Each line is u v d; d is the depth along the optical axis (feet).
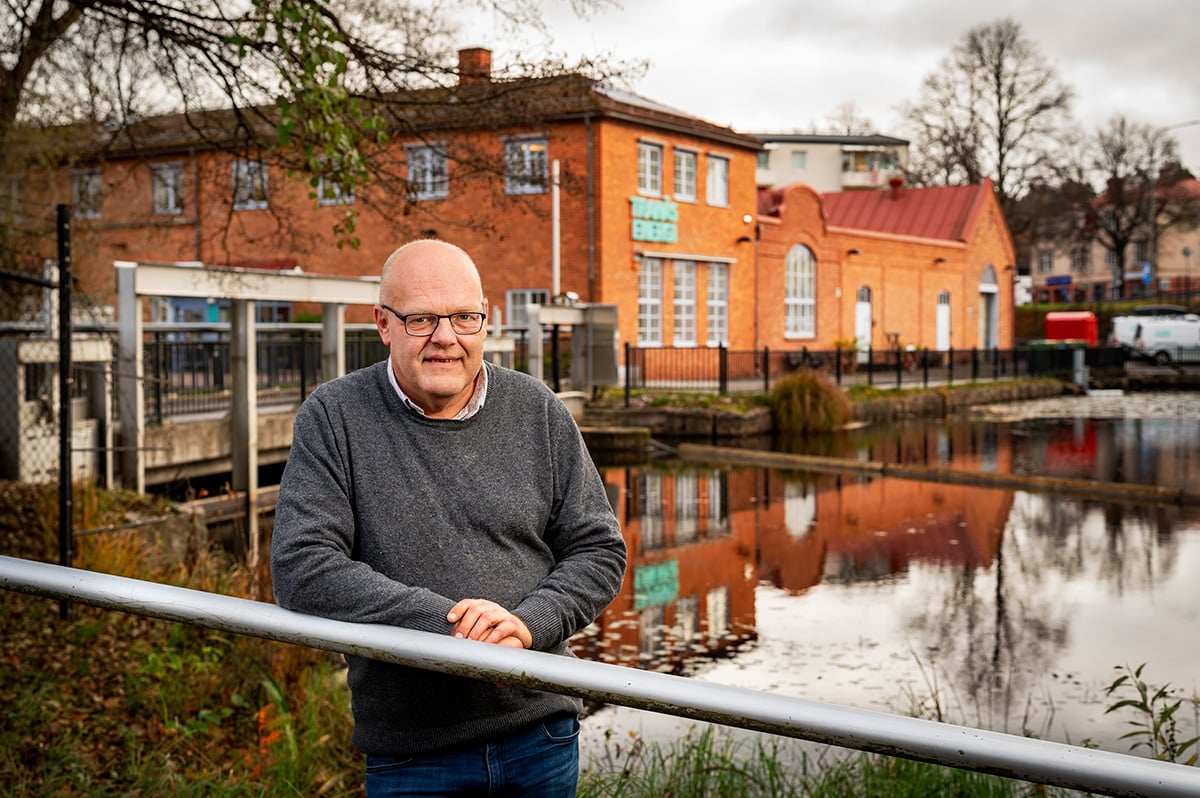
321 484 7.45
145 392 44.70
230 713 17.99
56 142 34.01
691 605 30.73
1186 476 58.23
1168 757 15.03
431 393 7.54
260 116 23.52
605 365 78.23
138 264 38.42
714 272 105.81
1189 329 158.71
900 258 134.10
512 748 7.77
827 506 49.11
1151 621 29.01
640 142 95.20
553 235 88.12
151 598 6.59
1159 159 211.41
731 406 80.69
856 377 111.55
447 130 25.53
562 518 8.02
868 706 22.15
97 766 15.48
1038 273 297.53
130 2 22.25
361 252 91.97
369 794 7.86
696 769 15.07
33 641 19.95
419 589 7.04
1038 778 4.73
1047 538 41.22
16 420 34.06
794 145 229.25
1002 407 111.24
